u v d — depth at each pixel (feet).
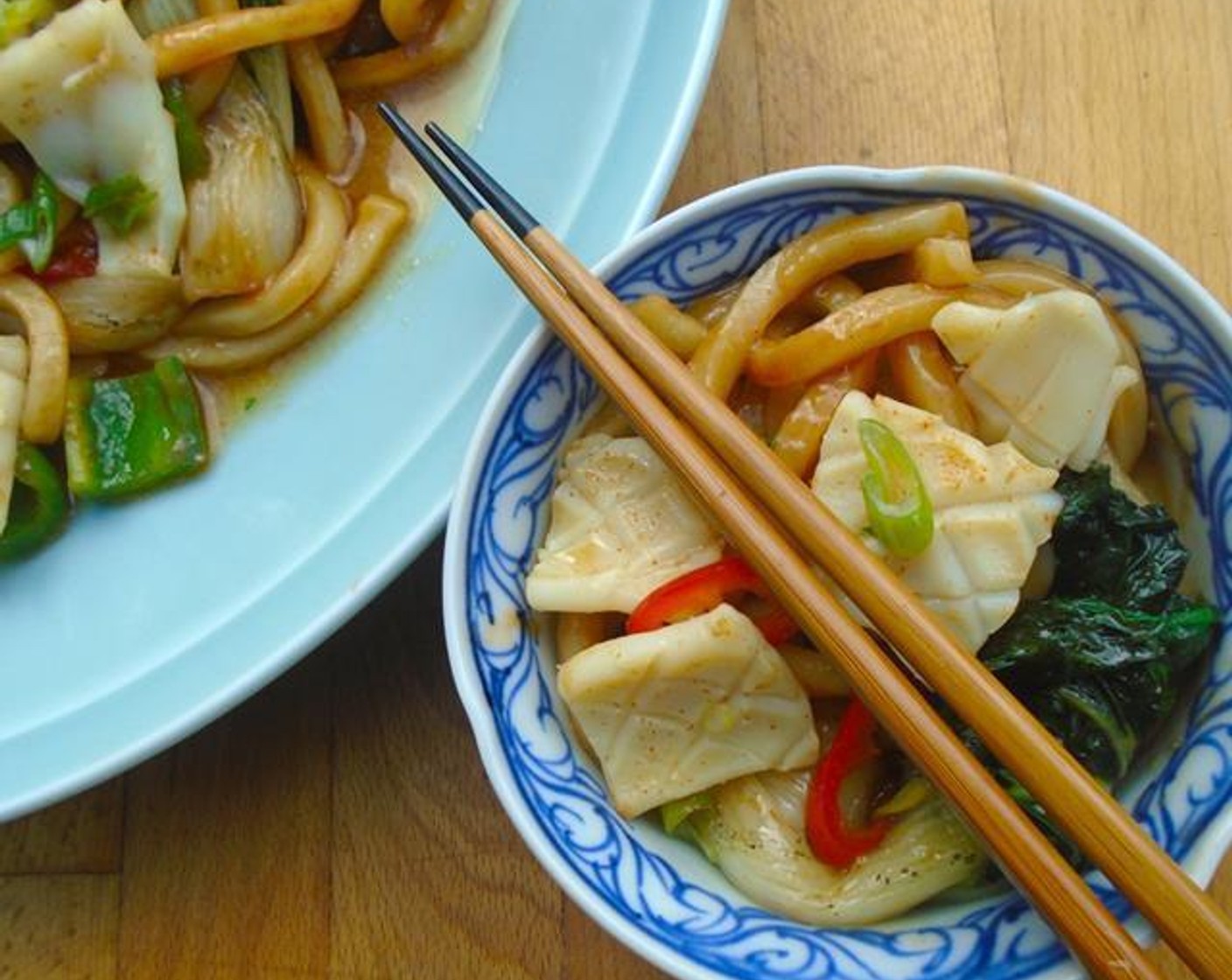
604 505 1.11
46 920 1.28
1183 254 1.31
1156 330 1.10
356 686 1.30
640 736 1.07
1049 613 1.07
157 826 1.29
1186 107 1.34
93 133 1.29
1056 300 1.06
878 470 1.04
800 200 1.12
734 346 1.12
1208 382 1.08
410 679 1.30
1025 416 1.09
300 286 1.33
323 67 1.37
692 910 1.06
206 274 1.34
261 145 1.35
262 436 1.33
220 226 1.33
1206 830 1.00
